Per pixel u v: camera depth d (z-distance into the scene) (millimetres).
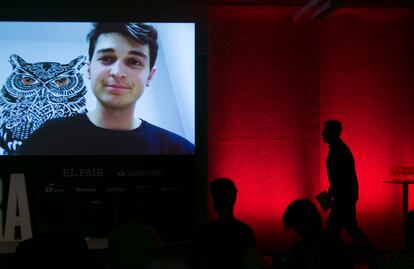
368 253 6020
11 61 7148
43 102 7156
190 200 7223
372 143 7566
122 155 7180
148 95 7234
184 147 7227
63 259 3268
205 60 7457
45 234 3324
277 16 7473
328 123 6125
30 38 7172
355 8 7547
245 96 7426
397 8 7578
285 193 7426
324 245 3031
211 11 7398
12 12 7254
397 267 3049
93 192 7164
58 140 7137
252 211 7383
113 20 7262
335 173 6004
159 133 7227
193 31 7293
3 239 7039
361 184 7543
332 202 6008
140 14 7398
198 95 7441
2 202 7062
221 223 3357
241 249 3289
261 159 7418
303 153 7465
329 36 7562
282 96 7457
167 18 7426
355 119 7551
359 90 7566
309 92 7469
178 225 7188
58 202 3375
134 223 3588
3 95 7125
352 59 7566
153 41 7273
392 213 7566
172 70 7266
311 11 6957
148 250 3518
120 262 3496
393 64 7605
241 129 7402
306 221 3229
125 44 7242
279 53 7469
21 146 7109
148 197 7184
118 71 7215
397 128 7602
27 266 3232
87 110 7184
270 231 7387
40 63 7176
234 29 7434
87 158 7184
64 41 7199
